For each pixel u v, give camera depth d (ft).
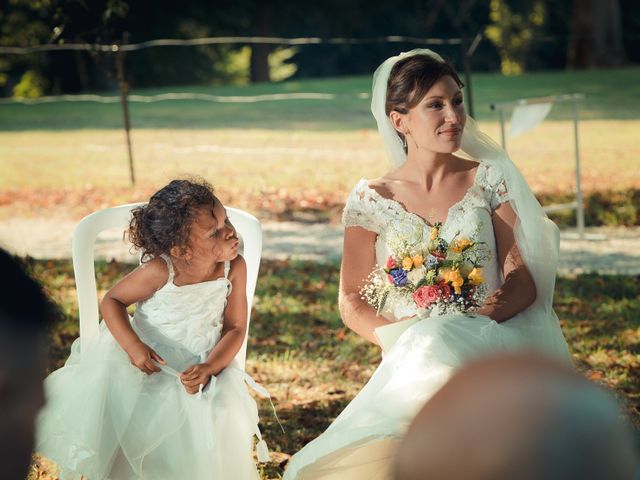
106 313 11.41
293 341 20.08
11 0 106.22
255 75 119.96
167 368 11.30
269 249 29.76
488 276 11.92
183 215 11.15
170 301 11.51
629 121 52.37
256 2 116.88
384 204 12.09
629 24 104.58
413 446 1.97
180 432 10.94
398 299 11.75
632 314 21.01
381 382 10.68
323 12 120.16
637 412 14.53
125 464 11.21
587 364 17.90
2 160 49.39
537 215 11.93
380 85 12.05
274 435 15.10
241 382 11.55
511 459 1.87
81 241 12.27
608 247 28.60
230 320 11.95
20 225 34.63
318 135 53.21
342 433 9.71
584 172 40.16
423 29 120.57
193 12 111.75
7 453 2.44
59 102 71.00
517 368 1.96
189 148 50.67
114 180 43.27
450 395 1.97
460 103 11.85
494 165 12.07
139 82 112.78
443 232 11.85
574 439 1.87
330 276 25.50
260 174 43.09
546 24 115.03
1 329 2.38
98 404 11.02
